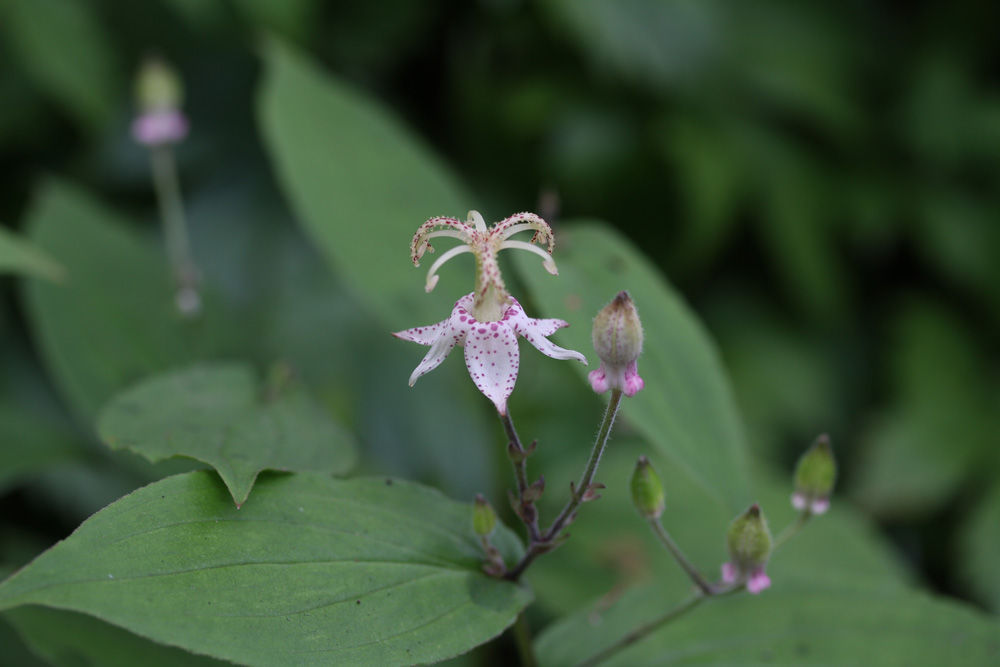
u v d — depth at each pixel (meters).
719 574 0.46
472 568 0.38
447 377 0.53
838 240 0.69
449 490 0.50
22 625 0.39
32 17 0.57
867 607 0.42
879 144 0.69
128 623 0.35
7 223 0.61
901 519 0.62
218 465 0.37
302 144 0.48
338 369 0.54
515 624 0.40
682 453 0.41
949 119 0.67
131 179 0.60
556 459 0.52
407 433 0.52
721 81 0.64
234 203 0.61
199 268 0.58
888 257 0.70
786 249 0.62
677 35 0.62
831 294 0.63
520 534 0.48
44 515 0.51
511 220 0.37
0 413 0.47
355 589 0.36
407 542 0.37
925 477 0.61
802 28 0.68
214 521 0.36
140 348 0.47
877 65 0.70
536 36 0.63
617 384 0.37
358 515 0.37
